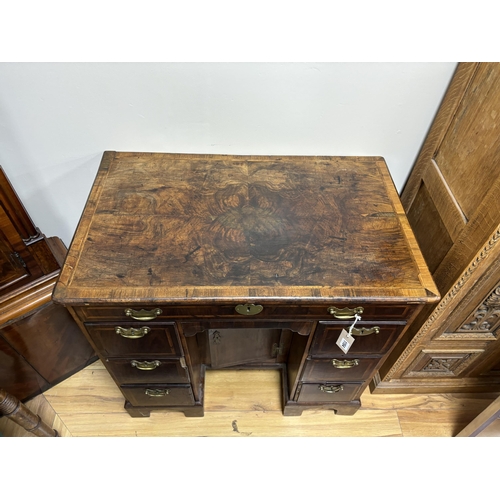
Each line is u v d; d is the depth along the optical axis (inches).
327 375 46.8
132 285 34.4
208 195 42.4
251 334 50.6
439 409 58.1
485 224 36.7
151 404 51.9
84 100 42.2
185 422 55.6
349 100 43.9
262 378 60.2
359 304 35.6
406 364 53.4
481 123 38.1
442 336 48.1
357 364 44.5
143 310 35.6
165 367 43.7
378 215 41.5
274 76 41.4
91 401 57.0
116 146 47.3
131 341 39.4
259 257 37.0
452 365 54.2
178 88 41.9
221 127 46.0
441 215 45.3
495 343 48.9
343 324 38.5
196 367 50.8
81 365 59.6
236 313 37.0
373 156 48.5
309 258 37.2
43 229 56.0
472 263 38.3
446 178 44.8
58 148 46.5
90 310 35.2
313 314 37.4
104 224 39.1
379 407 58.1
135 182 43.4
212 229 39.2
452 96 42.3
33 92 40.7
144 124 45.2
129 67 39.8
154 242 37.8
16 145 45.2
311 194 43.3
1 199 40.6
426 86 42.7
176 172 44.8
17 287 47.8
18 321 47.8
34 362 53.4
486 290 41.1
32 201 51.7
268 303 34.9
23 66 38.4
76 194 52.4
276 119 45.5
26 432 54.7
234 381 59.7
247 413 56.6
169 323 37.3
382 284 35.5
